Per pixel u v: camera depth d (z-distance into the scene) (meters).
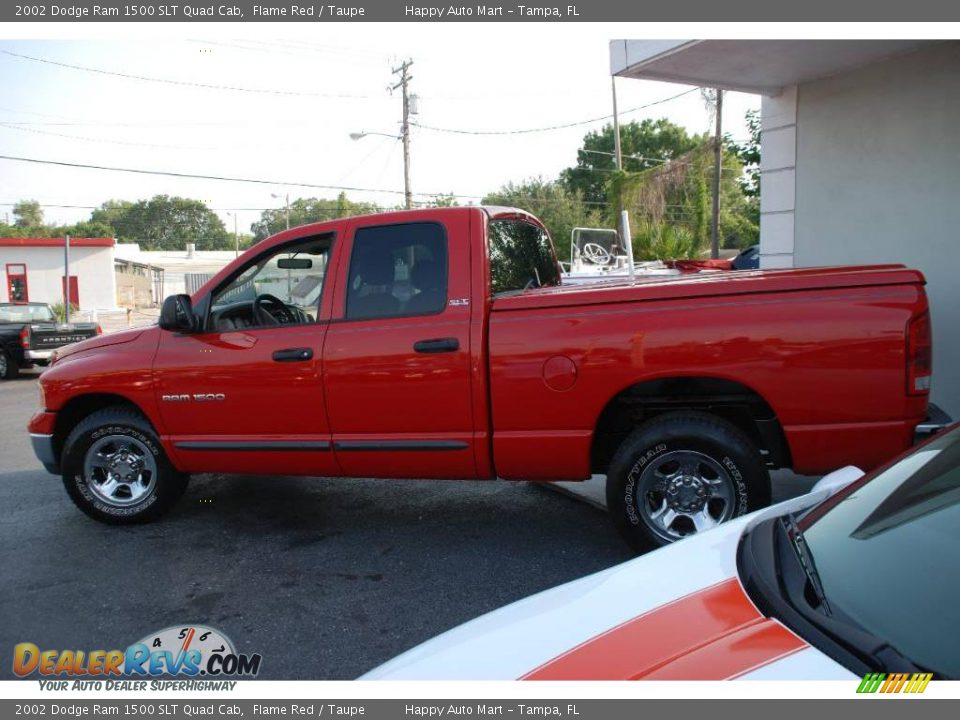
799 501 2.85
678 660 1.91
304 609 4.12
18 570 4.77
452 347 4.43
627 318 4.19
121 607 4.21
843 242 7.49
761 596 2.12
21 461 8.09
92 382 5.21
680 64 7.10
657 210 28.67
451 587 4.34
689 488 4.22
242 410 4.91
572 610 2.26
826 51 6.70
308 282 4.97
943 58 6.53
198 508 5.88
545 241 6.02
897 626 1.95
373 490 6.24
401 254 4.68
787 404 4.00
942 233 6.71
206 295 5.06
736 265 13.27
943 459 2.50
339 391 4.67
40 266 36.56
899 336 3.86
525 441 4.38
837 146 7.45
